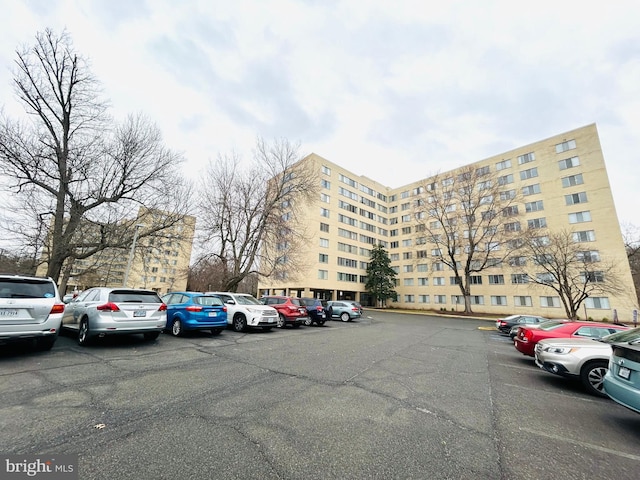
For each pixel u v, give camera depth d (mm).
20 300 5527
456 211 40812
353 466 2477
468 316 31547
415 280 48844
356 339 10695
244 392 4258
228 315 11430
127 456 2455
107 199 15297
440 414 3828
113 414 3299
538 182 36750
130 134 15930
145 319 7172
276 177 22453
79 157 14531
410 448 2854
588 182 33062
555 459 2797
